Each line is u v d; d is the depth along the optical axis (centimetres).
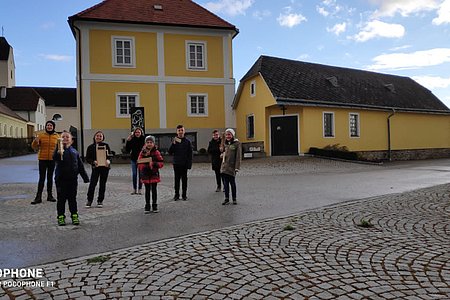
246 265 475
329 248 543
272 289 402
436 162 2703
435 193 1033
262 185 1298
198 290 401
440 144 3550
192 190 1185
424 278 429
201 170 1870
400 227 662
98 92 2541
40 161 955
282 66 2820
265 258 501
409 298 378
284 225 683
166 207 891
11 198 1029
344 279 428
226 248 547
